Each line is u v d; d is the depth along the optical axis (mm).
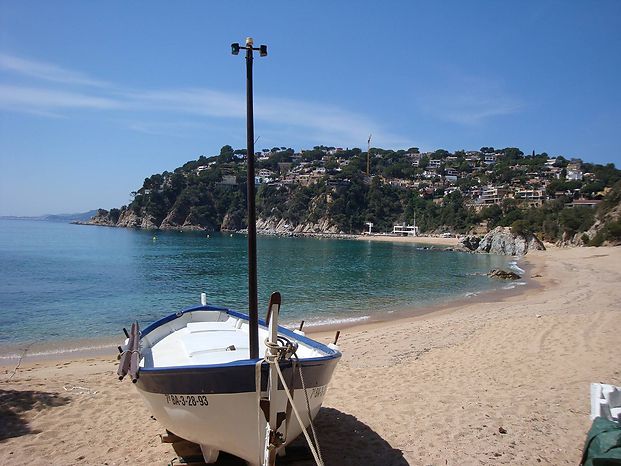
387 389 9070
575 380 9023
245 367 4953
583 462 5422
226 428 5285
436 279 39031
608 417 5676
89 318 20891
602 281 32406
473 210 141375
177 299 27234
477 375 9789
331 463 6078
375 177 179875
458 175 196750
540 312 18484
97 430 7211
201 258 60344
